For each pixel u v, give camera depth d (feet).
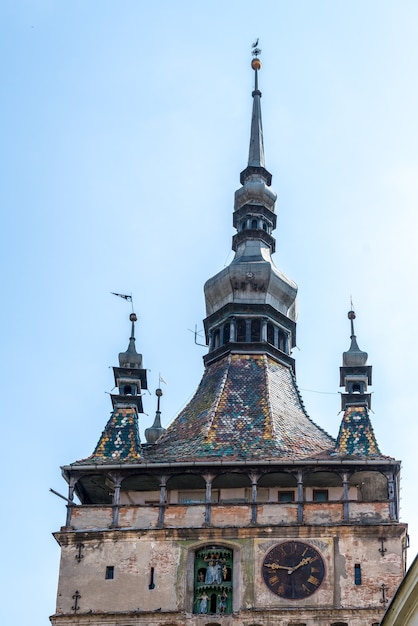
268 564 251.39
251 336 308.19
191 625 246.06
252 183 340.39
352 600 246.47
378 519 254.88
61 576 253.85
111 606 250.37
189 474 262.06
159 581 252.21
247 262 317.63
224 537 254.68
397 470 260.21
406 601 171.73
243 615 245.65
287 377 302.25
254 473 260.21
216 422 280.10
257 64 368.48
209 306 320.70
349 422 274.57
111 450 271.08
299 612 244.83
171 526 257.14
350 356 286.66
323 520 255.70
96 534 257.14
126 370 289.74
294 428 281.74
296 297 319.47
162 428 343.67
